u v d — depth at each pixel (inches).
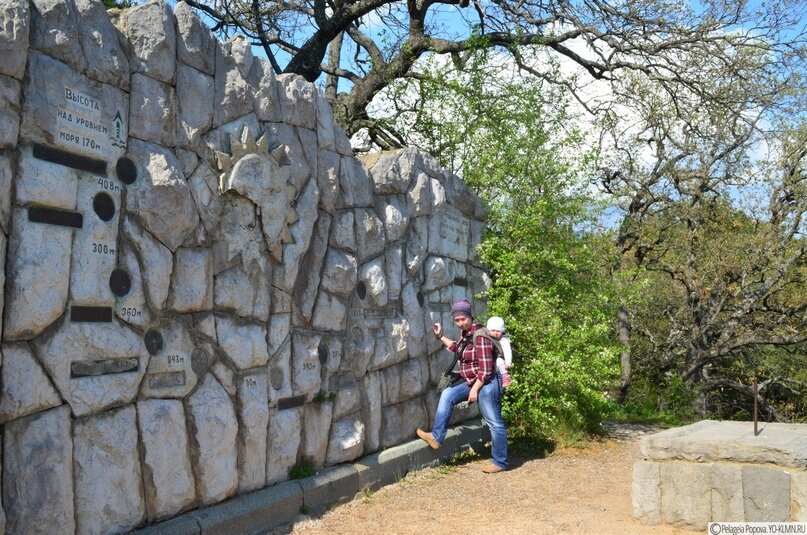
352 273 262.1
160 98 188.7
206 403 198.2
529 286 371.9
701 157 797.9
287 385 231.3
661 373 898.7
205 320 200.7
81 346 163.9
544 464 324.2
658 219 880.3
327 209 252.8
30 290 151.2
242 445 210.4
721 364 981.8
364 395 273.1
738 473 213.6
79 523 160.7
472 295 363.9
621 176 829.8
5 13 148.6
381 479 271.9
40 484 151.1
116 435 171.0
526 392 358.9
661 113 647.1
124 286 175.9
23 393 150.1
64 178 160.9
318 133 251.0
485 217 378.6
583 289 386.9
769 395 960.9
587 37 540.1
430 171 324.5
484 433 354.9
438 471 303.3
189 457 192.7
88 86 168.9
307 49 552.1
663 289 899.4
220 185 206.1
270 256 225.0
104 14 175.6
